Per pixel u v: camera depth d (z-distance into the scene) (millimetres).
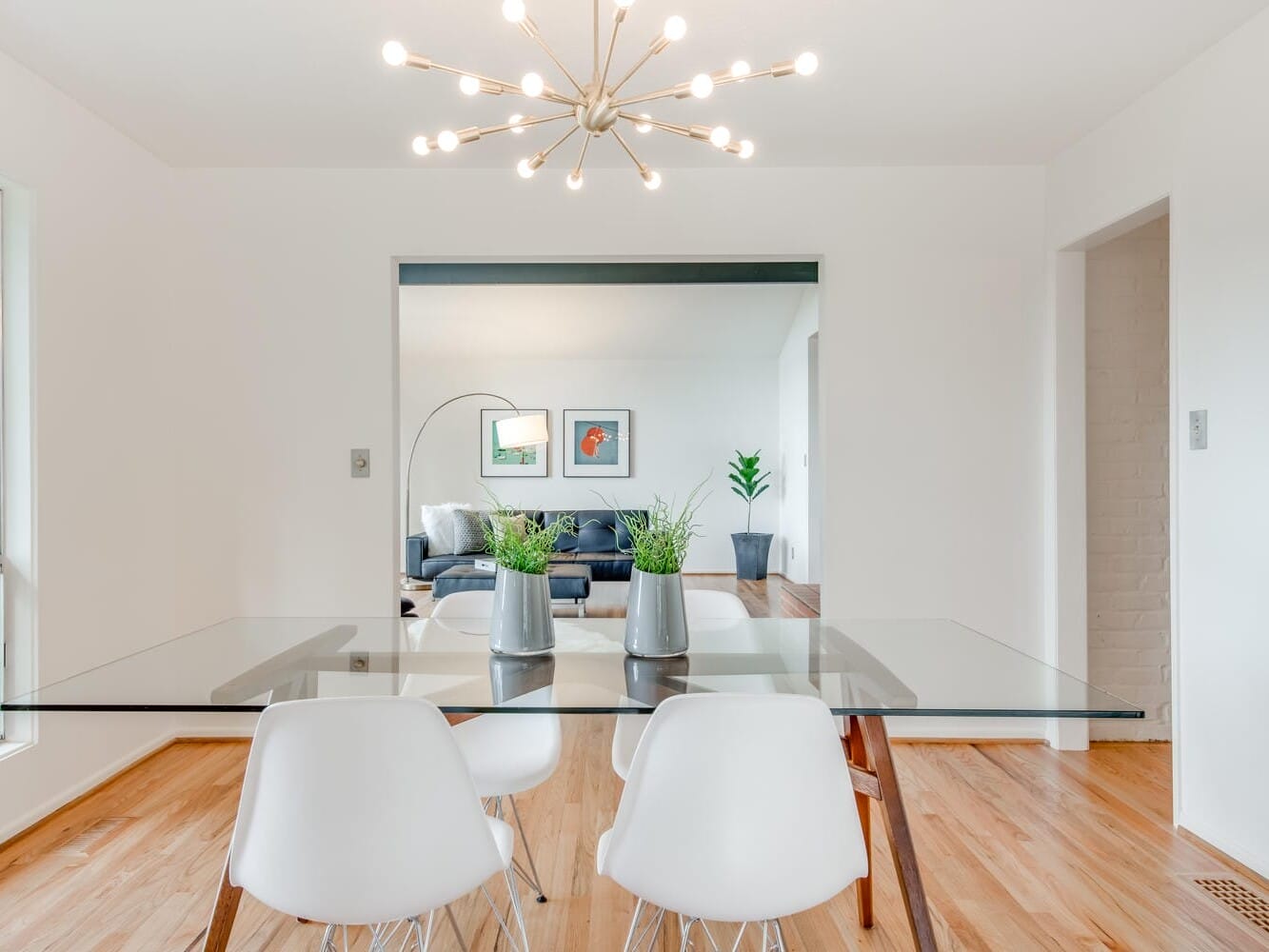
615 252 3416
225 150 3225
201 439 3395
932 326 3418
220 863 2262
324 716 1234
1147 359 3441
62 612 2688
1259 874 2209
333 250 3404
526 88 1647
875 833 2475
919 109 2875
